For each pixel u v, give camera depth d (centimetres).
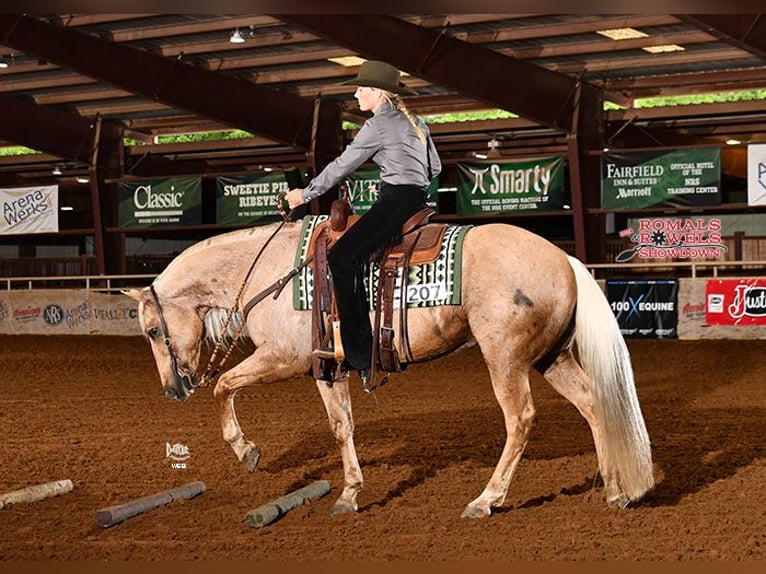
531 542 554
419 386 1332
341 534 580
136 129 3167
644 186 2448
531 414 603
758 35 1927
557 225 3762
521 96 2391
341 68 2522
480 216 2620
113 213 3077
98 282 3322
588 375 605
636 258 2866
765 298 1959
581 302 609
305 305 629
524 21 2173
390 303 606
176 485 718
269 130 2684
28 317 2531
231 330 691
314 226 647
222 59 2527
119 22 2272
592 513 616
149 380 1452
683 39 2177
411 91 629
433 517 613
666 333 2025
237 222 2852
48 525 610
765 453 803
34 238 4266
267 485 714
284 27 2272
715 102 2553
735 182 3319
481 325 599
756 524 583
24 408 1147
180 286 677
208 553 546
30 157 3478
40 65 2603
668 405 1116
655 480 708
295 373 648
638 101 2661
